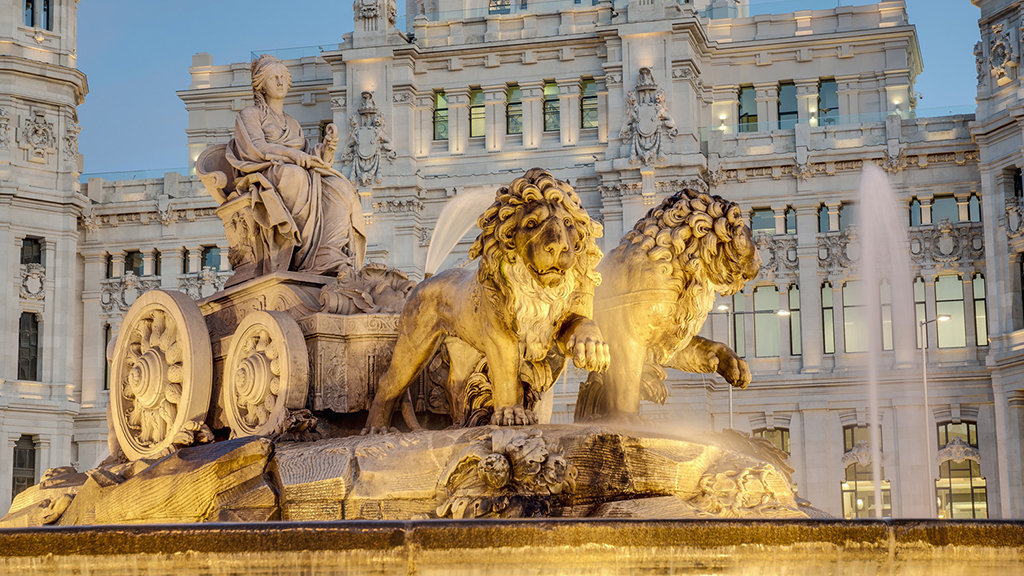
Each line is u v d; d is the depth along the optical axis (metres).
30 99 60.31
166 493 8.13
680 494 7.52
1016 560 5.53
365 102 59.25
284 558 5.29
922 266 54.12
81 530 5.30
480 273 8.03
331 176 11.53
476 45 59.72
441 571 5.30
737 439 8.98
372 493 7.65
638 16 57.47
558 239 7.58
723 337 55.72
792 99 60.56
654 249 8.54
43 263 60.25
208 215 61.97
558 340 8.03
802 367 54.97
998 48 51.44
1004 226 50.91
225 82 65.12
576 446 7.44
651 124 56.28
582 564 5.35
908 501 52.38
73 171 61.28
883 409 53.47
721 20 61.53
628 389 8.57
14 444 57.66
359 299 10.35
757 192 56.38
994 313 50.78
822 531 5.49
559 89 59.16
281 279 10.51
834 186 55.56
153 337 10.70
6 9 60.47
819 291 55.28
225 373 10.12
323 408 9.72
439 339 9.09
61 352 59.84
